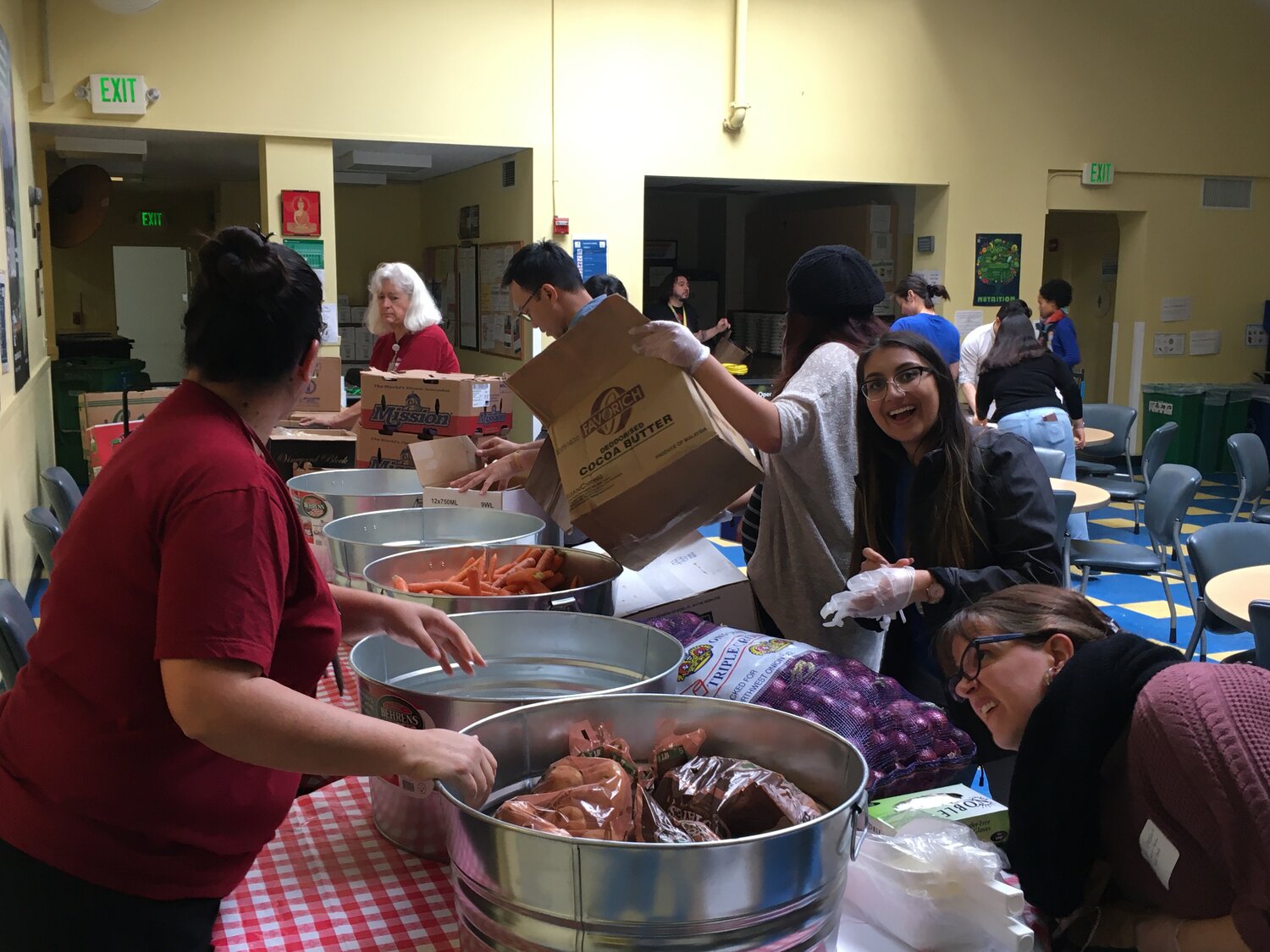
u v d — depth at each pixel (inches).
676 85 286.4
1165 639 190.2
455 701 44.6
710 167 292.8
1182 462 362.9
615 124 282.7
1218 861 40.1
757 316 401.1
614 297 62.4
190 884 42.3
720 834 39.5
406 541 81.0
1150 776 41.4
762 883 32.6
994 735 50.1
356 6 256.2
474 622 55.2
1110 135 338.0
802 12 295.9
